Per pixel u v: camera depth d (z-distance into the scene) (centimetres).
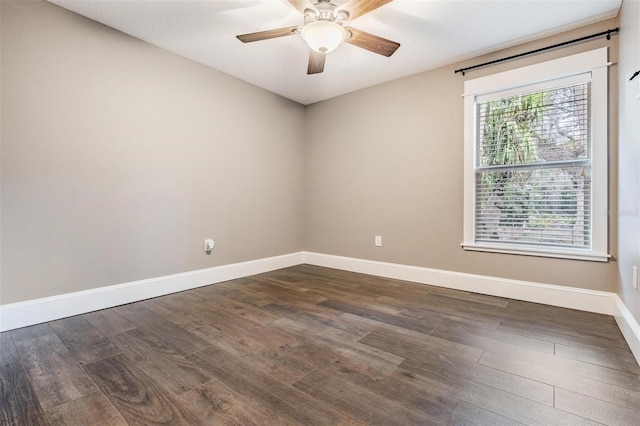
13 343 192
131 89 269
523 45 274
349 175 397
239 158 360
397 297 286
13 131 212
